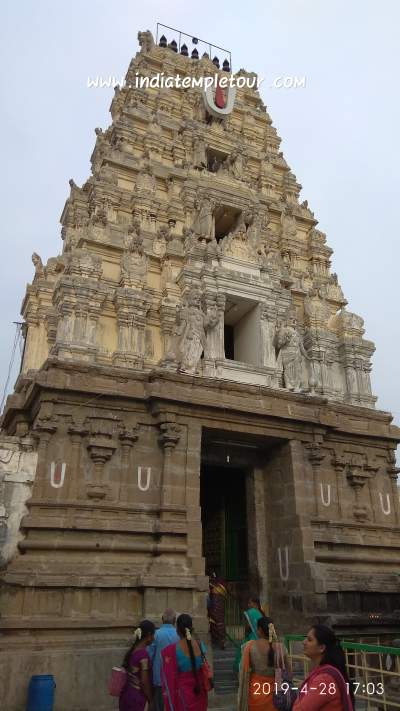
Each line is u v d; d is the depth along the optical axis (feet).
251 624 38.63
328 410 67.26
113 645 44.62
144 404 56.13
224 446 65.36
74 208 86.07
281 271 85.51
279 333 74.69
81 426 52.60
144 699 28.71
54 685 39.47
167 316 70.95
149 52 108.47
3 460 48.98
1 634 42.57
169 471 53.88
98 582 46.50
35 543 46.70
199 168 90.63
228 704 43.96
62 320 64.39
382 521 67.05
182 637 26.94
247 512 66.85
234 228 87.76
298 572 57.62
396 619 56.03
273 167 106.11
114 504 51.39
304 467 62.49
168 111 100.53
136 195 81.00
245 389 60.80
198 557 50.72
